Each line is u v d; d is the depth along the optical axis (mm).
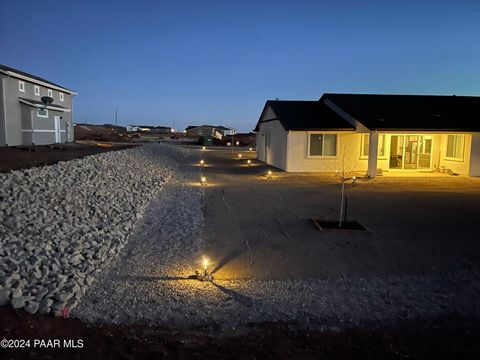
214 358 4074
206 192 15000
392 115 21641
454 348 4480
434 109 23125
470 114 22438
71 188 11531
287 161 21859
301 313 5270
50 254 6797
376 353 4340
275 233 9195
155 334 4586
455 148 21453
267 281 6340
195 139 80688
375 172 19875
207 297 5668
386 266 7137
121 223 9531
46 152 17281
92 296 5539
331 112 24141
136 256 7379
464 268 7098
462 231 9570
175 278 6344
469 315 5367
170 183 17438
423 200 13719
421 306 5578
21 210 8672
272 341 4527
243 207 12156
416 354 4336
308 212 11555
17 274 5590
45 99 24750
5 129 21859
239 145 63406
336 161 21891
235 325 4910
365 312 5352
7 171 11242
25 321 4523
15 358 3736
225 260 7293
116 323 4824
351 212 11609
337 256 7629
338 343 4547
